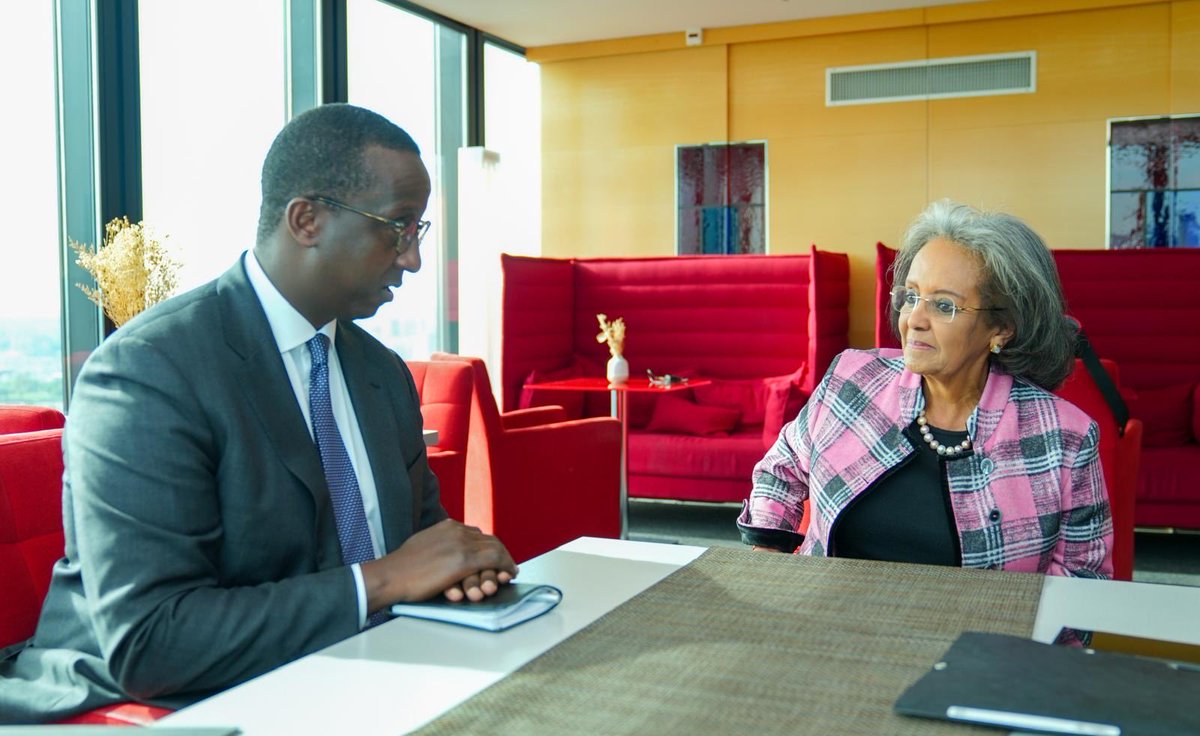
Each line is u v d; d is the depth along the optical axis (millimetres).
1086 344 2576
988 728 859
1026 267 1713
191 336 1398
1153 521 5184
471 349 7535
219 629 1232
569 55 8250
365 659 1053
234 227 5383
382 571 1269
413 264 1551
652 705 912
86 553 1277
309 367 1543
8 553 1592
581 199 8359
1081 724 833
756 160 7887
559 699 929
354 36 6633
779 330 6902
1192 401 5621
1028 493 1690
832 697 928
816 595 1271
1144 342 6297
